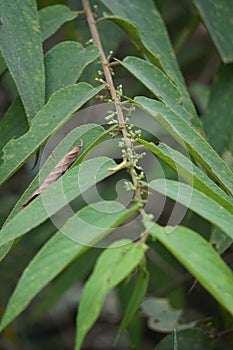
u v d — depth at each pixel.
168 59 0.75
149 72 0.65
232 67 0.82
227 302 0.44
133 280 0.96
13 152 0.59
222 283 0.44
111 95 0.61
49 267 0.45
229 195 0.58
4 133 0.67
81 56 0.67
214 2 0.84
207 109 0.81
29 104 0.64
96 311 0.43
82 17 0.81
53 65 0.67
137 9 0.76
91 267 1.00
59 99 0.60
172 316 0.97
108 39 0.81
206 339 0.80
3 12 0.65
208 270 0.45
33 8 0.66
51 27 0.72
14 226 0.49
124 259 0.44
